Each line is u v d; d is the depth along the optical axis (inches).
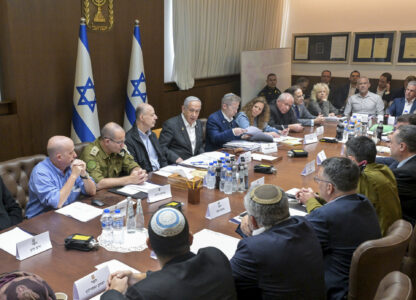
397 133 108.6
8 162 109.6
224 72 257.8
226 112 165.5
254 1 265.9
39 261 68.1
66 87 161.2
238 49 263.1
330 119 215.8
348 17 277.0
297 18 296.8
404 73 263.9
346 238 69.4
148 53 193.8
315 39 290.7
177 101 221.9
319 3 285.6
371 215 72.0
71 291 59.7
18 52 143.6
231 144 152.3
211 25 236.4
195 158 134.6
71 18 157.8
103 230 78.1
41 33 149.2
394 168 113.8
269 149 144.9
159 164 143.3
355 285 64.6
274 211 59.3
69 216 87.1
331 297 70.1
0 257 69.2
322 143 162.9
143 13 186.1
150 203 94.8
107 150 114.3
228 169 101.8
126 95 181.2
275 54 271.0
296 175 119.3
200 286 46.2
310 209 86.7
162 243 49.1
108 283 59.2
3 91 148.9
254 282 56.2
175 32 212.5
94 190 99.7
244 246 57.5
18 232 78.5
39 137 155.8
